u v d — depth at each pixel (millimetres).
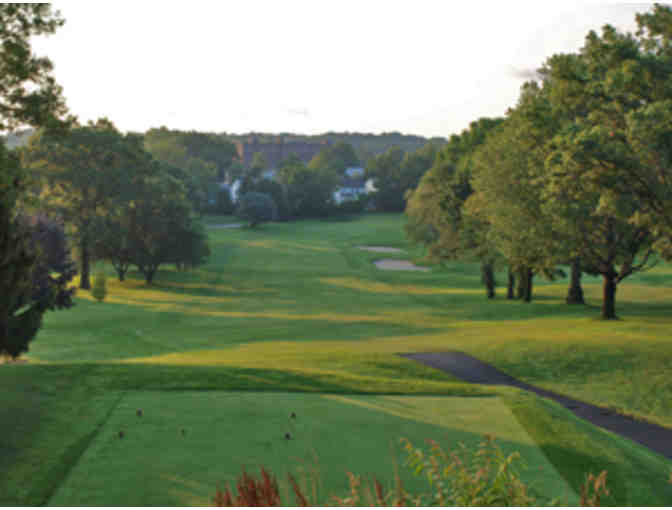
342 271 88375
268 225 148625
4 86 22453
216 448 10695
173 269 90250
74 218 69625
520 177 40219
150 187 76812
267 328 39625
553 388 21859
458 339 31297
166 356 26359
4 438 10609
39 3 21781
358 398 15039
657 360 24000
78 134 67875
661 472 11078
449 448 11172
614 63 28469
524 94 47531
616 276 37281
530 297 53594
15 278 13867
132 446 10633
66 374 15977
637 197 27781
